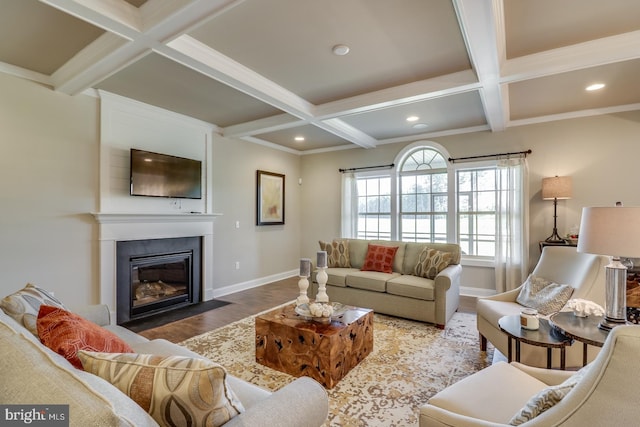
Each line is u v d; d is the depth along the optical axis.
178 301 4.29
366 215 6.02
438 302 3.45
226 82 2.92
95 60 2.60
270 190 5.87
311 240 6.52
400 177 5.57
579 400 0.83
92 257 3.45
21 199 3.00
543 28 2.35
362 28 2.33
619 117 3.93
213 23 2.26
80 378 0.77
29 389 0.72
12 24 2.29
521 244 4.38
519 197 4.41
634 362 0.74
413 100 3.36
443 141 5.09
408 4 2.06
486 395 1.34
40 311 1.36
